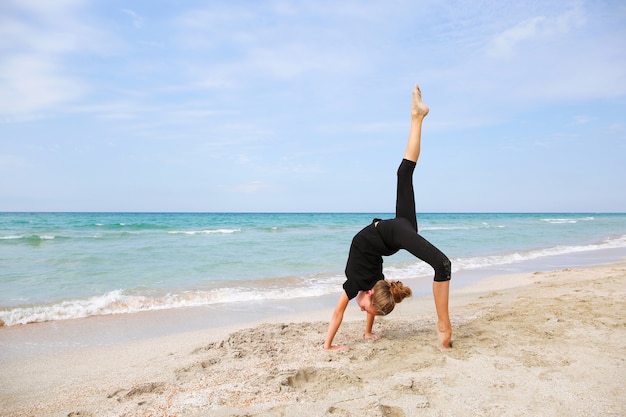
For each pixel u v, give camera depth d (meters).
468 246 19.97
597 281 8.77
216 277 11.16
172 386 3.55
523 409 2.99
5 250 15.92
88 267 12.35
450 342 4.38
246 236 23.83
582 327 4.97
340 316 4.53
